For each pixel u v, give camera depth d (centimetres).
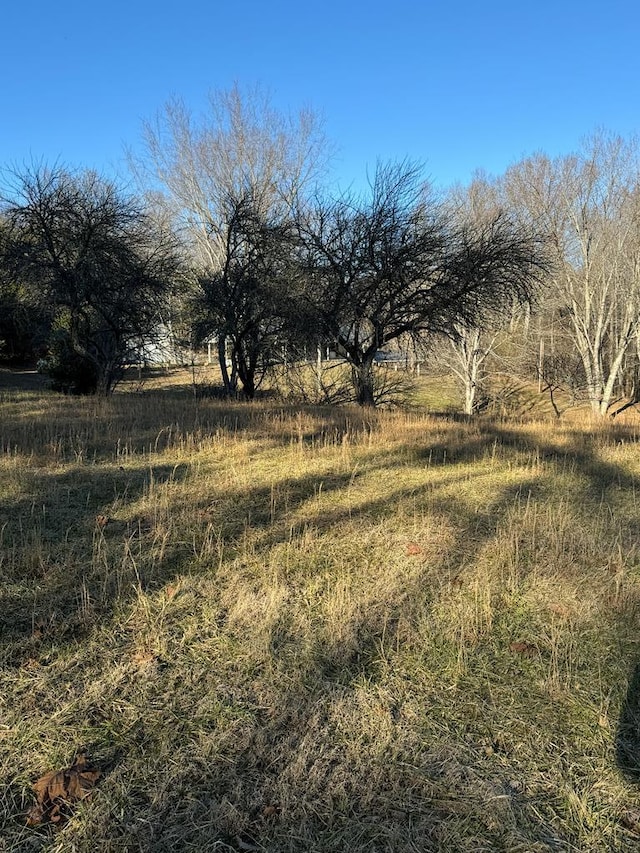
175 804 193
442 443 792
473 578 359
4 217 1470
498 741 224
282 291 1500
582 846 182
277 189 2255
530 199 2648
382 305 1508
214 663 268
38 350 2731
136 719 230
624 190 2558
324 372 2267
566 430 1026
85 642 280
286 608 315
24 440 694
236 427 858
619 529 446
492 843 182
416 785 203
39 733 221
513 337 3164
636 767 213
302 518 461
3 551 367
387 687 254
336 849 178
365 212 1476
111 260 1508
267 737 222
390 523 454
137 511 463
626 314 2656
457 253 1472
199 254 2559
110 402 1154
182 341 1856
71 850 176
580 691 254
